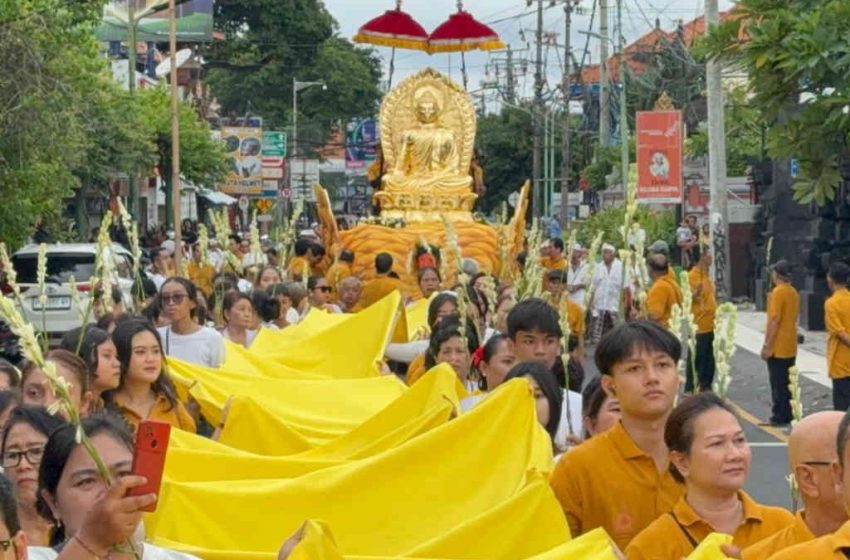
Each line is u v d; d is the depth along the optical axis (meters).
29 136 30.75
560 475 8.87
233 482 9.41
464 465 9.53
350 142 103.44
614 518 8.72
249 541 9.01
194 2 70.75
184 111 64.19
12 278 12.70
